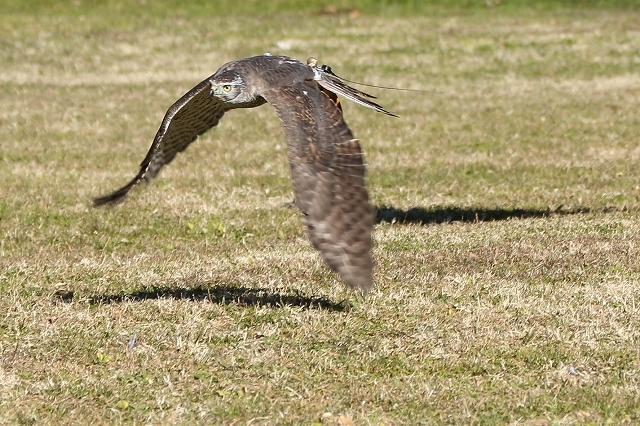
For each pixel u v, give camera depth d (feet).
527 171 136.46
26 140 160.76
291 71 60.70
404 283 87.04
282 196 125.39
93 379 68.69
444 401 64.59
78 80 206.49
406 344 73.51
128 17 255.50
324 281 88.17
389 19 253.24
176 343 74.02
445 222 111.45
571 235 101.35
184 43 232.32
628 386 66.59
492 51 222.07
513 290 84.33
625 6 264.93
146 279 90.48
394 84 199.93
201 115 68.33
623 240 98.84
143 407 64.34
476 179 132.87
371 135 160.97
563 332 75.46
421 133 161.89
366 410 63.67
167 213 117.29
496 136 158.71
